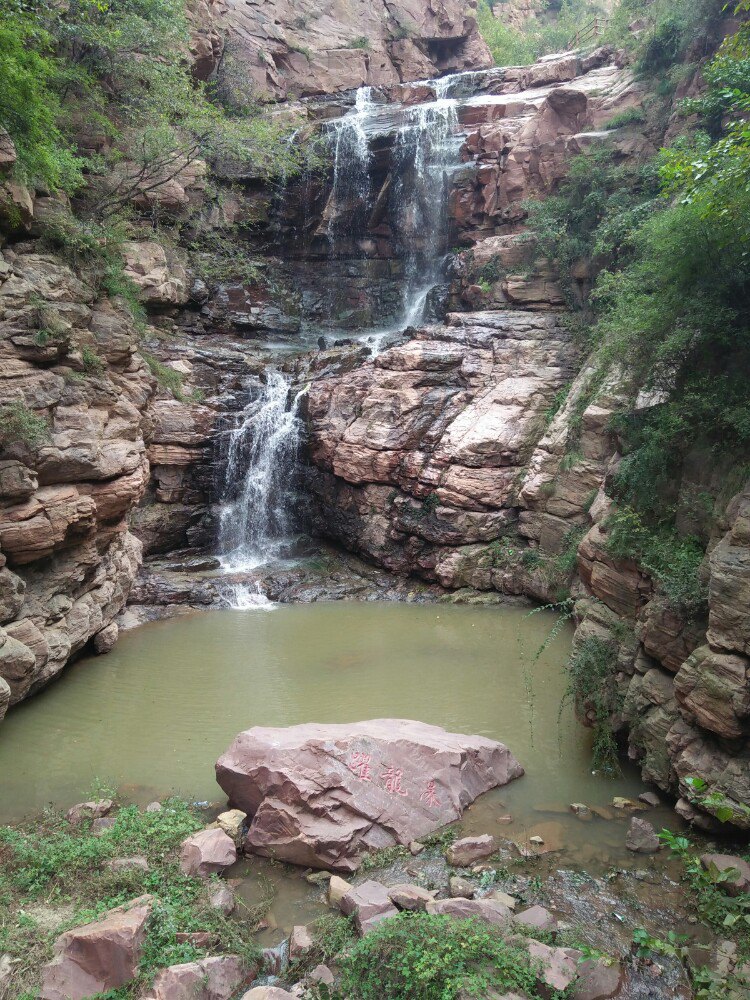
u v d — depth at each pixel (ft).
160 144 61.87
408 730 28.04
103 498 39.09
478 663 40.75
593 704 29.40
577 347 59.26
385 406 58.85
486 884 21.34
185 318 72.90
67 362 38.83
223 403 61.98
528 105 80.28
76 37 57.31
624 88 68.49
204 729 32.76
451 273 74.33
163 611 50.03
